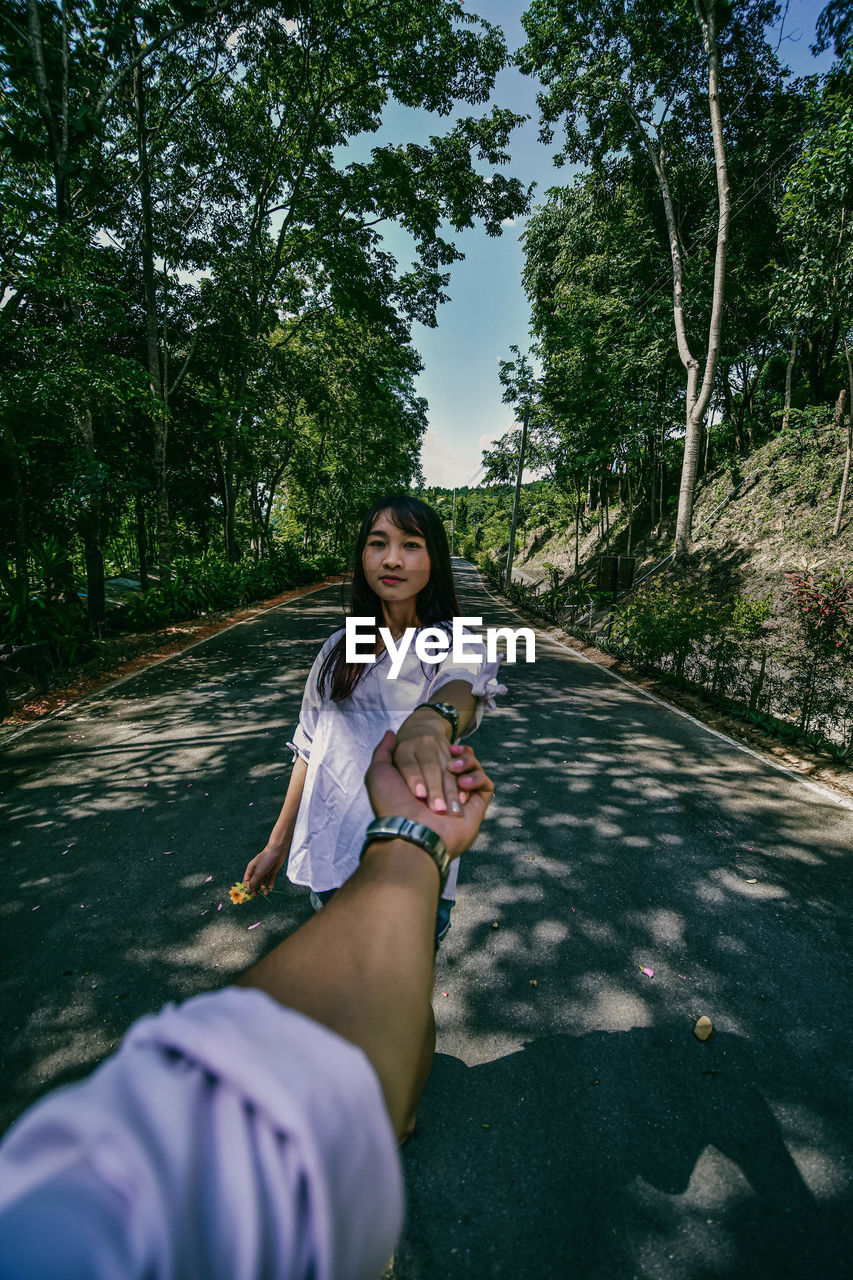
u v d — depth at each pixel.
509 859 3.88
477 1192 1.92
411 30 13.73
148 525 20.22
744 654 7.69
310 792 1.30
